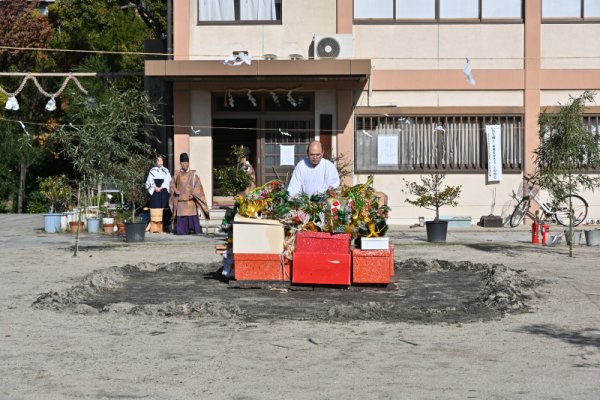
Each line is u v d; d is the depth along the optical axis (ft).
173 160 81.46
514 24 79.10
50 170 116.78
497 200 79.41
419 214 79.15
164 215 75.20
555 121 56.39
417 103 79.20
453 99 79.15
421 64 78.95
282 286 41.65
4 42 113.09
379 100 79.05
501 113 79.10
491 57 79.10
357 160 79.25
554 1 79.15
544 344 29.19
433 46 78.89
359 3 78.64
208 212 72.23
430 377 24.81
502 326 32.42
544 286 42.16
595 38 79.15
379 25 78.64
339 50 76.13
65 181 80.74
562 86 79.15
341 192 42.45
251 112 79.30
